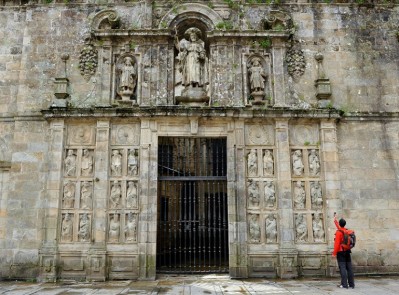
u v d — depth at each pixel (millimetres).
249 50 16812
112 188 15633
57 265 14945
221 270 15758
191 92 16438
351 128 16438
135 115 15797
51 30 16969
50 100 16375
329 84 16562
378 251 15523
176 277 15227
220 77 16500
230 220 15328
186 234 17703
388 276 15227
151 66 16516
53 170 15547
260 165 15938
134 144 15992
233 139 15898
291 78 16766
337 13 17469
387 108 16672
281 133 16000
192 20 17172
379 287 12875
